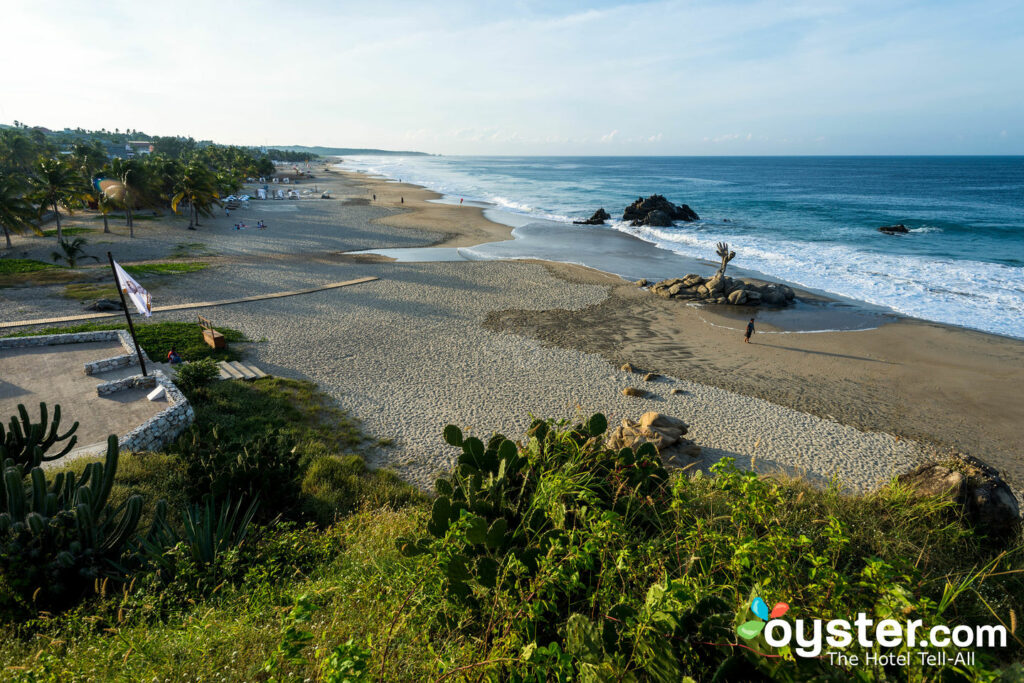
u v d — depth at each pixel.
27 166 101.31
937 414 21.36
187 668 4.29
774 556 3.80
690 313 35.03
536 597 4.24
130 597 6.02
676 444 17.64
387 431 19.44
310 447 17.22
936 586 4.68
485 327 31.83
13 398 18.19
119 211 72.06
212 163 142.88
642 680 3.40
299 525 11.43
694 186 155.50
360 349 27.69
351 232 65.12
